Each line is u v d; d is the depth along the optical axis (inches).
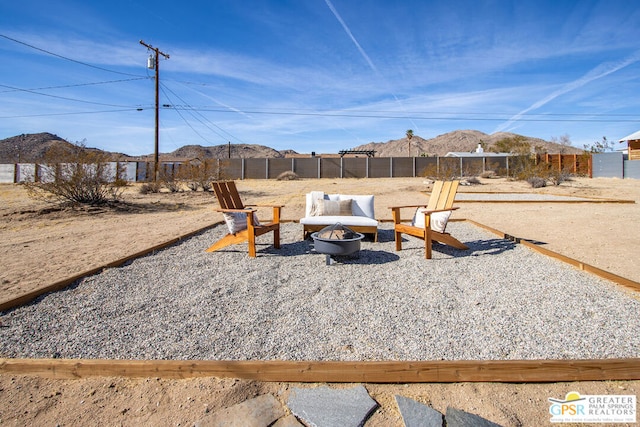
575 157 1008.9
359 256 195.2
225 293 140.0
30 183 399.2
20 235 264.8
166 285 149.1
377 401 78.0
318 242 175.9
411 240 238.4
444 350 96.4
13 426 70.9
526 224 289.1
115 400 78.6
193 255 197.6
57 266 177.9
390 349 97.3
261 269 171.5
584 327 108.5
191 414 73.9
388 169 1156.5
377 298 134.3
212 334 106.9
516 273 161.6
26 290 143.1
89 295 137.9
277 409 75.5
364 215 260.2
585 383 82.9
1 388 82.7
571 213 343.3
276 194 631.8
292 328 110.5
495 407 75.4
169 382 84.4
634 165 882.1
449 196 204.7
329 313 121.3
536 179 695.7
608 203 422.3
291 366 84.5
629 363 83.8
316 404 76.1
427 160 1148.5
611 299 130.0
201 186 692.1
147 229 287.4
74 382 85.1
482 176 971.9
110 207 417.4
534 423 70.9
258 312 122.5
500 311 121.6
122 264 178.5
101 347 99.4
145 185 639.8
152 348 98.8
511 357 92.4
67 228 296.2
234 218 201.5
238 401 77.9
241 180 1109.7
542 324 111.2
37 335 106.5
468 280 153.6
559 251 200.1
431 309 124.0
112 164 455.5
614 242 217.3
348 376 83.7
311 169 1164.5
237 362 85.7
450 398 78.5
